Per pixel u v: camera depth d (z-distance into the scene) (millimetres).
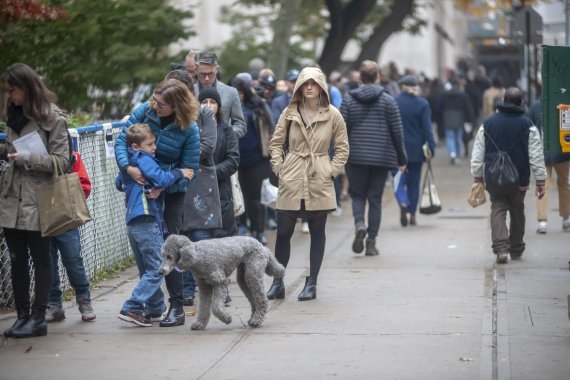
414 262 16562
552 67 13055
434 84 43219
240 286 12211
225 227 13766
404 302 13359
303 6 42531
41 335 11555
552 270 15578
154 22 23141
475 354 10617
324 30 44156
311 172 13336
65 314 12789
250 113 17219
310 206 13336
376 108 16750
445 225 20938
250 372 10055
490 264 16250
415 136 20188
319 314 12680
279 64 31156
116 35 22922
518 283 14531
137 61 23297
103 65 22938
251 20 44094
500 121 15891
